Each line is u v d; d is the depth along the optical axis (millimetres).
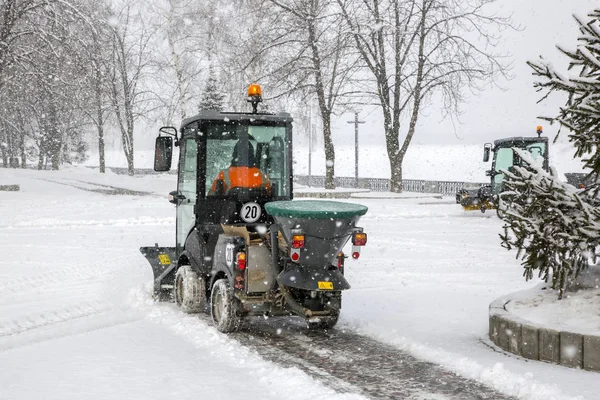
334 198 38156
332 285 8234
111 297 10914
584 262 7609
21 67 37844
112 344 7773
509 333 7410
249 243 8617
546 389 5934
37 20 38125
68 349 7512
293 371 6684
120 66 61438
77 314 9641
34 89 42031
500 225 23453
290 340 8398
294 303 8508
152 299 10844
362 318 9500
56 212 27219
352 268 14312
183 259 10555
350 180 57062
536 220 7359
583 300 7672
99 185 49562
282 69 40031
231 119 9641
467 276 13281
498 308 8039
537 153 28797
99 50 38031
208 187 9648
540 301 8094
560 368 6695
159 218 25109
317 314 8469
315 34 39906
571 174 33656
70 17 36531
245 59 40625
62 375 6473
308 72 40031
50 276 12844
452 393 6160
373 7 41656
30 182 45469
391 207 31297
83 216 25719
